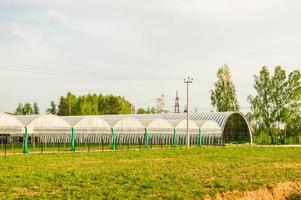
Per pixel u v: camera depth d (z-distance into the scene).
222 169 39.91
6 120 58.41
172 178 33.72
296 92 101.56
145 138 75.12
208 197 28.00
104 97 172.50
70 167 39.22
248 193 30.22
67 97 150.25
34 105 185.88
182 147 74.19
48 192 27.36
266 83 104.44
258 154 58.78
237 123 94.00
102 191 27.84
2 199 24.59
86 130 67.50
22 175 33.09
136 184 30.78
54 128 63.84
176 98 125.19
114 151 60.44
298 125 101.94
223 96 116.56
